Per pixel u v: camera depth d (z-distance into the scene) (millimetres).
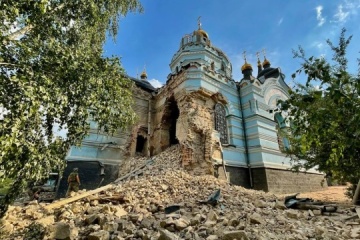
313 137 3020
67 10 5594
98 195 7957
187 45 23781
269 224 5531
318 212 7027
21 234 4781
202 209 6664
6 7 3510
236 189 10492
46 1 3633
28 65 3764
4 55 3590
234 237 3986
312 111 2879
